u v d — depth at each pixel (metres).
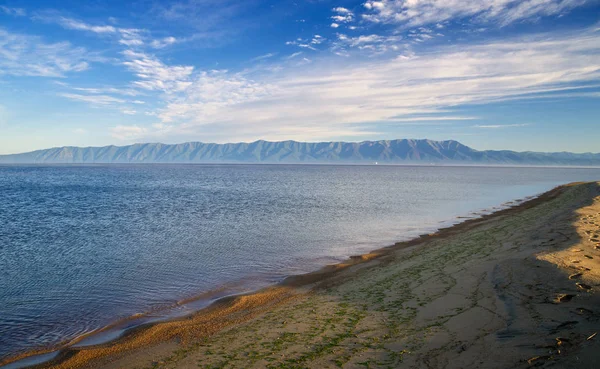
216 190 66.50
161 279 15.84
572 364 6.10
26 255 19.88
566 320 8.10
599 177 139.00
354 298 12.34
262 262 18.52
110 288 14.69
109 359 8.80
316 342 8.87
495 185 85.56
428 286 12.64
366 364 7.41
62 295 13.90
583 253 13.80
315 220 32.28
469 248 18.52
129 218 33.00
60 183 82.50
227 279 15.84
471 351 7.34
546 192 59.62
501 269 13.09
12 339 10.30
